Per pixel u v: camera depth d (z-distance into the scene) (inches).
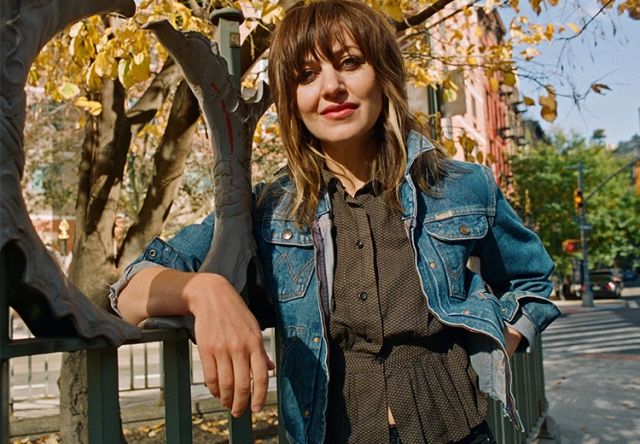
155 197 141.5
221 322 40.5
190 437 47.9
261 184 60.7
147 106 145.9
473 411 53.6
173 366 47.3
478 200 58.6
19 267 35.4
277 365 58.1
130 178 457.4
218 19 57.5
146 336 43.8
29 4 33.9
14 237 33.5
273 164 386.3
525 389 141.6
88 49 117.0
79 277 139.6
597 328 611.2
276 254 55.5
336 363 53.2
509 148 1371.8
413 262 54.0
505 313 59.4
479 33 191.6
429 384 52.3
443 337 54.9
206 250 53.9
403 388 51.3
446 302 53.7
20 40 33.5
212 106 51.1
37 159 475.5
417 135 57.6
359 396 51.8
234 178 53.2
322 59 52.6
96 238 139.7
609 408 224.7
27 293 36.9
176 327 45.2
